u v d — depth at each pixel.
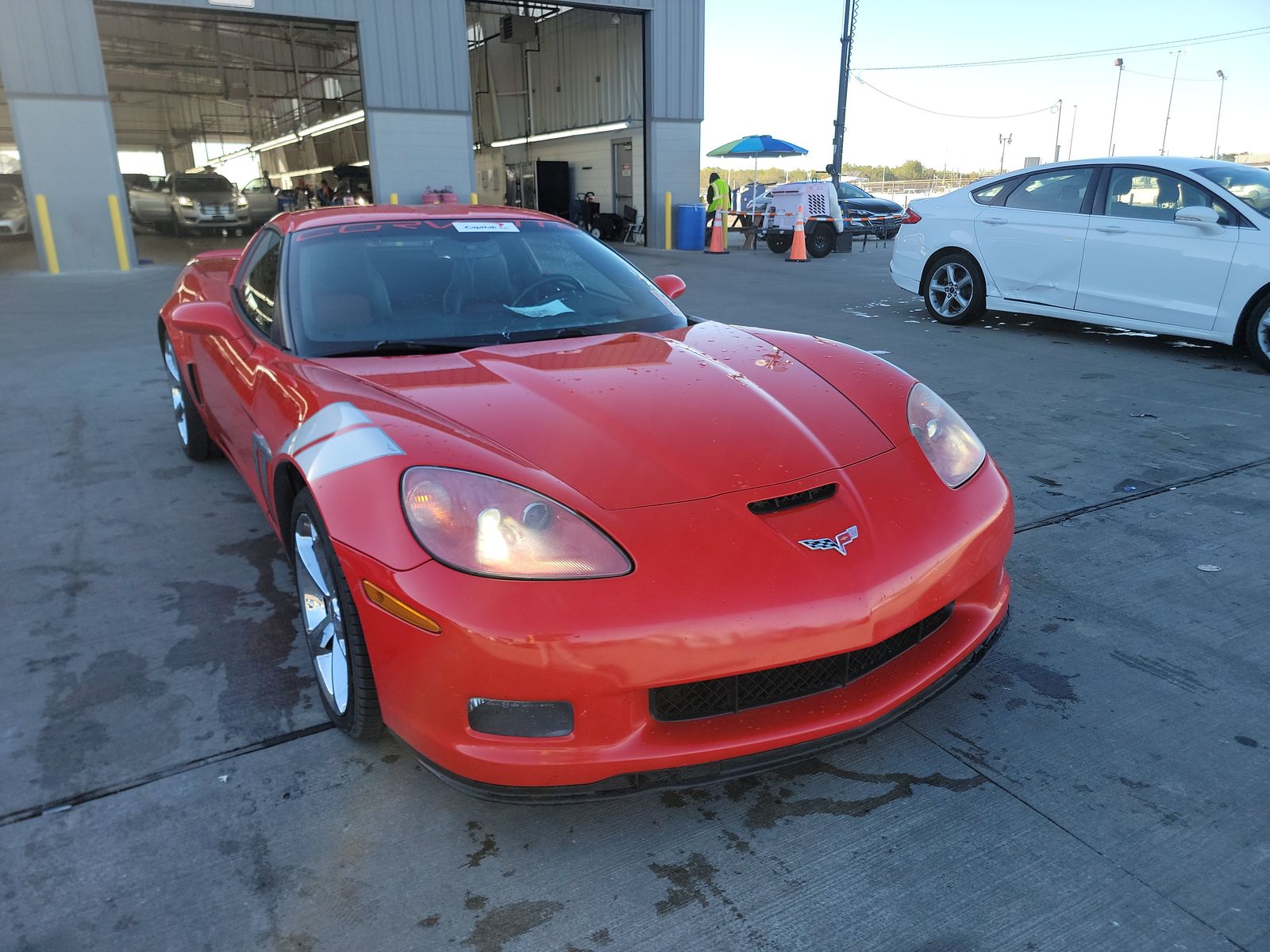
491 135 24.69
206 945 1.52
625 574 1.58
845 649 1.65
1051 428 4.48
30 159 12.07
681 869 1.70
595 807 1.87
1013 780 1.92
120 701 2.24
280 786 1.92
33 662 2.41
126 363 6.25
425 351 2.42
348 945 1.52
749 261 14.44
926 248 7.61
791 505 1.77
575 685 1.55
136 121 32.12
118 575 2.95
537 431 1.88
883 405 2.17
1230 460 3.96
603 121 19.41
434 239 2.89
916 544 1.79
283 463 2.09
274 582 2.89
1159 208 6.06
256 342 2.70
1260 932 1.52
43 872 1.68
